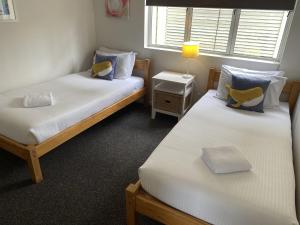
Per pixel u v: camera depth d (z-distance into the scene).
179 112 3.12
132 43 3.54
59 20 3.19
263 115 2.37
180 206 1.42
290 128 2.16
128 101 3.16
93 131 2.96
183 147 1.76
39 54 3.06
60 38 3.28
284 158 1.68
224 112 2.40
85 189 2.04
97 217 1.77
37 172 2.05
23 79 2.95
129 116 3.38
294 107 2.68
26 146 1.98
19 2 2.68
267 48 2.85
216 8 2.88
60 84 2.99
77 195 1.97
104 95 2.74
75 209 1.84
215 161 1.49
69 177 2.17
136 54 3.56
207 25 3.08
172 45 3.41
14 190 2.00
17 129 1.98
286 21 2.65
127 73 3.36
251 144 1.84
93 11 3.66
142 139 2.81
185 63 3.27
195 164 1.55
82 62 3.73
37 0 2.86
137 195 1.54
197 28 3.15
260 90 2.42
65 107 2.34
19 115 2.10
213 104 2.60
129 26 3.46
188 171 1.48
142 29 3.38
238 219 1.26
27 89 2.77
